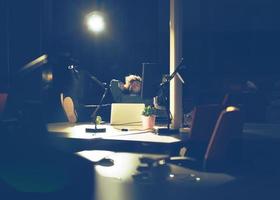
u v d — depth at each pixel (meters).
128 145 4.64
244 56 11.73
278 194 3.44
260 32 11.69
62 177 3.26
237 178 3.99
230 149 4.48
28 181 3.08
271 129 5.28
